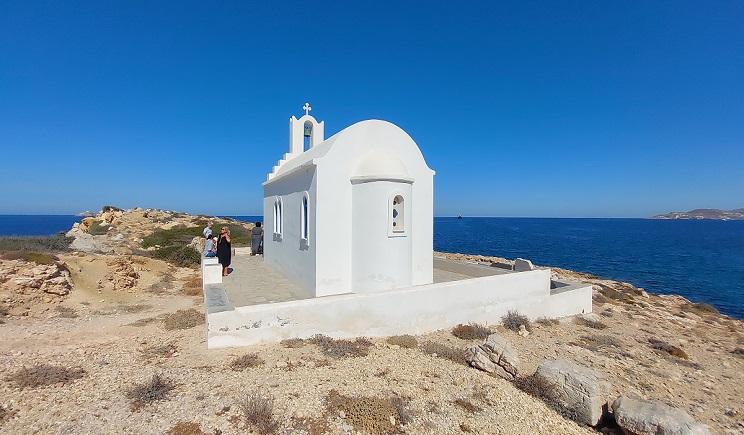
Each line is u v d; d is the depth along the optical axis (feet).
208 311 28.35
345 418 19.75
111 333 33.63
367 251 40.29
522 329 41.47
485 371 28.86
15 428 17.30
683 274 125.70
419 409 21.81
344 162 41.34
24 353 27.32
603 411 25.88
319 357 27.37
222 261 53.57
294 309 30.58
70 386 21.63
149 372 23.76
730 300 90.89
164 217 127.44
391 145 44.83
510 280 44.78
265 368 24.70
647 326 52.11
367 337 34.04
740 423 28.04
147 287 56.80
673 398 31.01
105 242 87.76
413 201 46.39
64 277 48.70
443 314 39.04
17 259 46.57
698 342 47.34
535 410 24.36
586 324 49.32
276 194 58.13
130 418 18.48
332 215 40.57
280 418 19.06
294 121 69.05
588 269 134.92
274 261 58.95
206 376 23.20
